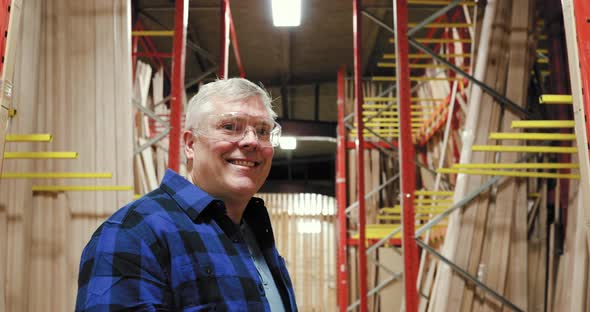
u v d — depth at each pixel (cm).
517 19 529
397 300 1101
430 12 1007
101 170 462
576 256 455
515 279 501
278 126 241
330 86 1475
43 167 450
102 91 473
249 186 230
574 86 231
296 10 821
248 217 255
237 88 234
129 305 187
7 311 402
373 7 1034
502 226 505
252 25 1134
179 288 198
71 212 452
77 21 480
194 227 210
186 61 1309
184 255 202
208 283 202
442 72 979
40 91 460
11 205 413
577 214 468
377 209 1195
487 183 504
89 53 477
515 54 523
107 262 191
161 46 1173
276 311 232
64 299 431
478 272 501
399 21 527
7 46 230
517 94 516
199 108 235
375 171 1209
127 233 197
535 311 510
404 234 501
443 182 933
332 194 1747
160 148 852
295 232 1727
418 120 1133
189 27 1117
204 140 231
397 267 1113
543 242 521
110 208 455
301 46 1241
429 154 1119
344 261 1116
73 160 461
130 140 470
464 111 795
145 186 755
